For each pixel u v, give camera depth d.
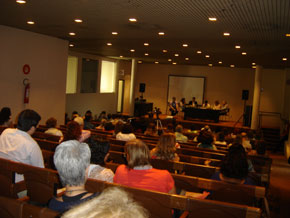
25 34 9.56
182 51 12.56
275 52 10.78
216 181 2.99
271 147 15.45
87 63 16.86
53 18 7.41
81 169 1.51
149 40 10.09
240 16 5.86
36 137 5.82
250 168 4.33
